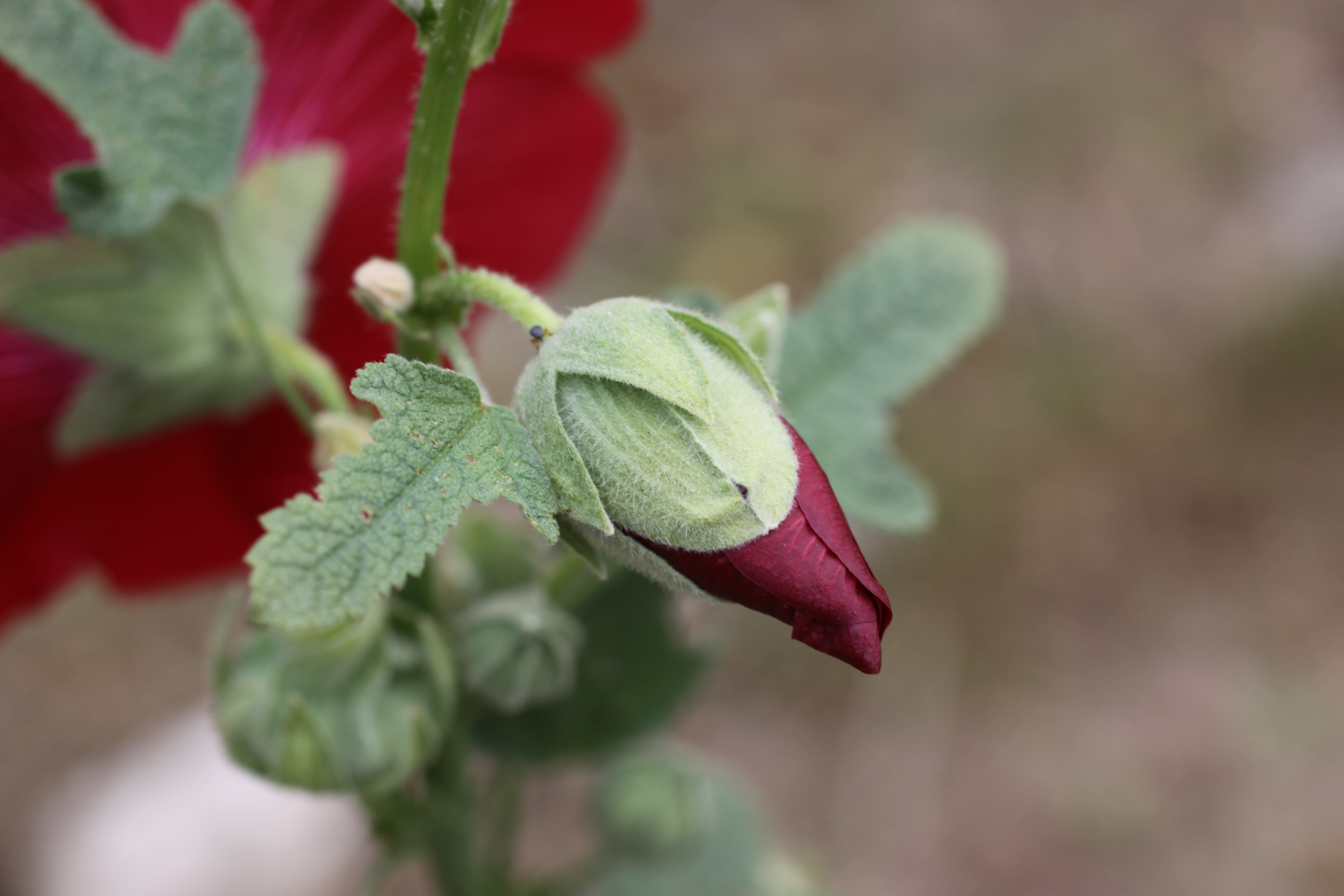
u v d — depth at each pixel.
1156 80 1.15
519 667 0.33
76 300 0.33
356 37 0.34
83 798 0.77
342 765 0.32
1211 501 0.98
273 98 0.34
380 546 0.26
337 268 0.35
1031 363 1.00
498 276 0.28
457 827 0.34
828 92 1.10
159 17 0.34
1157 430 0.99
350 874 0.72
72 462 0.36
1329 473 0.99
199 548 0.38
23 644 0.82
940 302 0.34
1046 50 1.15
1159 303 1.06
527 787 0.78
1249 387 1.02
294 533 0.25
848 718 0.85
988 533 0.92
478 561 0.34
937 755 0.85
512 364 0.83
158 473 0.36
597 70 1.07
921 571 0.90
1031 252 1.06
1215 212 1.11
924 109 1.11
